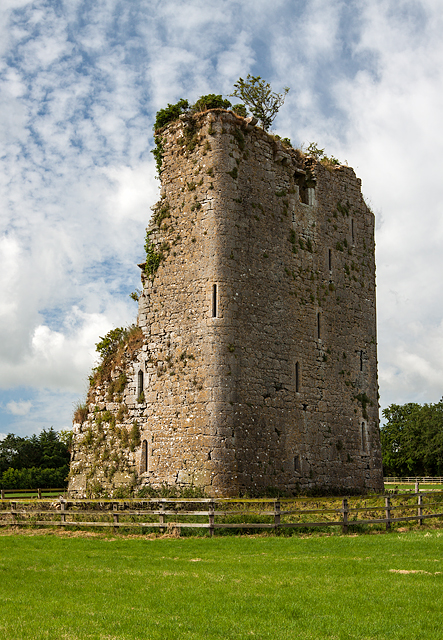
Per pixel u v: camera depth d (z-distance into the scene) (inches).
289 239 1328.7
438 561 678.5
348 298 1464.1
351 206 1524.4
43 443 3206.2
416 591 547.5
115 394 1282.0
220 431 1120.8
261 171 1290.6
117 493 1205.7
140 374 1256.2
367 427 1455.5
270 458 1189.1
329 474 1322.6
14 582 598.2
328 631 448.8
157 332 1241.4
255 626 459.5
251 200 1256.2
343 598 529.7
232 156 1234.6
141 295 1288.1
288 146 1419.8
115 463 1240.2
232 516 944.3
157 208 1290.6
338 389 1391.5
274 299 1264.8
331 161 1534.2
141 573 634.2
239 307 1187.3
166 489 1149.1
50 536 912.9
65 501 1007.6
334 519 978.7
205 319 1169.4
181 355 1192.8
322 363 1359.5
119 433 1254.9
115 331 1385.3
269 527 899.4
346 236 1492.4
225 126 1237.7
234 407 1140.5
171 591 556.1
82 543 832.9
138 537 888.9
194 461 1128.8
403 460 3767.2
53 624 458.0
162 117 1325.0
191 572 636.1
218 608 503.2
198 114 1261.1
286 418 1242.6
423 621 470.6
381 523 959.6
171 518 957.2
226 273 1181.1
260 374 1203.9
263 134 1309.1
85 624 459.2
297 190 1375.5
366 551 745.6
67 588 573.0
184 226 1238.9
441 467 3671.3
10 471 2699.3
